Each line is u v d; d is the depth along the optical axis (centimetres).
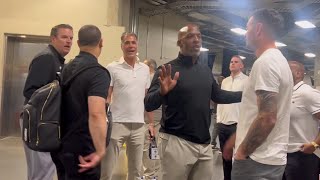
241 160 188
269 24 192
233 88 443
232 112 421
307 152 285
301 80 299
